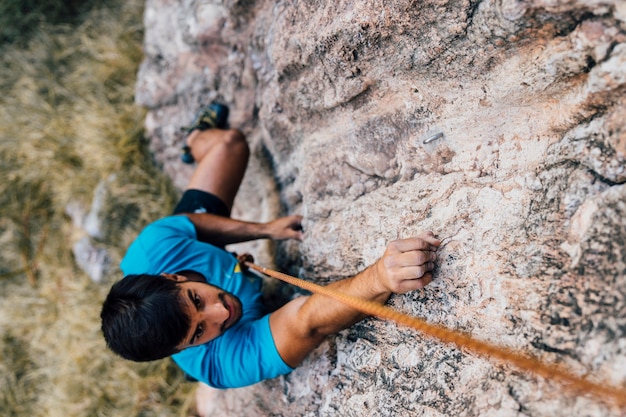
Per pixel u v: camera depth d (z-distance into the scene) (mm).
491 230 1315
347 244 1628
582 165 1181
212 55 2244
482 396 1197
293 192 1978
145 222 2652
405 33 1350
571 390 1060
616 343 1020
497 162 1349
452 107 1405
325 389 1585
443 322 1341
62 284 2828
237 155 2070
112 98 2807
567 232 1173
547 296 1156
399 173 1561
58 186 2836
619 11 1052
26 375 2848
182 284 1592
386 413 1395
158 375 2562
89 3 2994
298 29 1583
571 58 1146
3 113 2945
